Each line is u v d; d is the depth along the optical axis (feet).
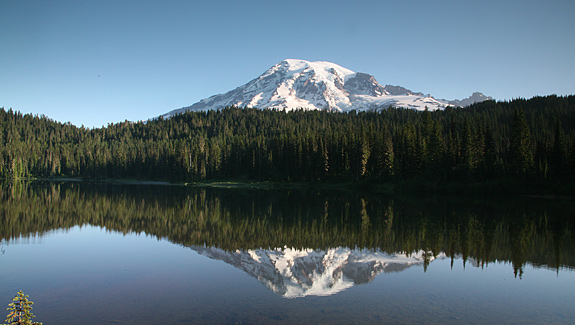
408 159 299.38
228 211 159.74
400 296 54.13
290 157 387.75
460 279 63.52
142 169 491.72
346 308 48.75
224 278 63.00
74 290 55.93
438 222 129.59
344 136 366.43
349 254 83.30
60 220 131.44
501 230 113.19
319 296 53.83
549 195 231.71
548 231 111.14
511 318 46.09
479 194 249.14
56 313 46.47
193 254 82.12
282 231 112.78
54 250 85.46
